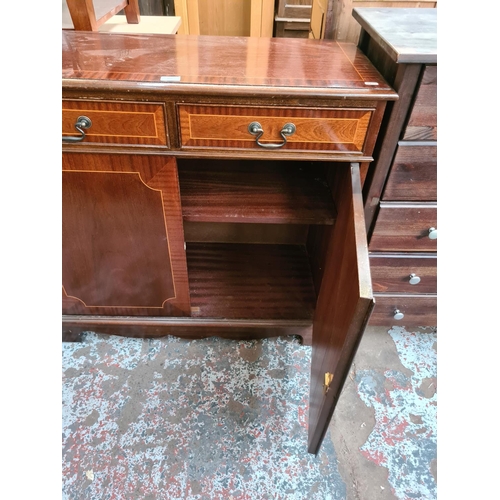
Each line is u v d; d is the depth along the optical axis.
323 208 0.97
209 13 1.84
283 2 1.66
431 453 0.98
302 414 1.05
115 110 0.75
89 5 0.98
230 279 1.28
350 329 0.66
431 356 1.21
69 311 1.13
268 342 1.22
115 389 1.08
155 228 0.94
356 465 0.96
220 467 0.94
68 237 0.96
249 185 1.04
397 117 0.81
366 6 1.07
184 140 0.80
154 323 1.16
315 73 0.81
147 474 0.92
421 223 0.99
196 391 1.09
